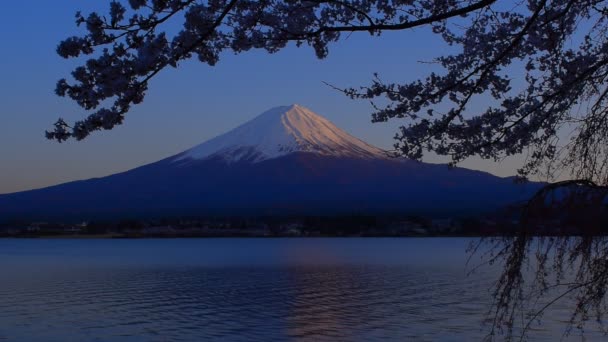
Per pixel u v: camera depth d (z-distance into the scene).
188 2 5.18
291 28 6.59
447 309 45.72
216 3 5.54
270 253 144.50
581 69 7.29
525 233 6.35
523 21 7.29
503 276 6.57
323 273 82.12
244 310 47.53
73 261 114.50
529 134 7.42
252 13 6.34
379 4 6.91
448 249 162.62
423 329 37.12
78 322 41.97
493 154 7.64
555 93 7.14
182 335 37.22
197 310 47.66
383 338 34.72
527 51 7.37
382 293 57.12
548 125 7.42
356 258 119.12
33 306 49.88
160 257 129.62
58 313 46.09
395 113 7.54
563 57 7.36
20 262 111.50
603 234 6.10
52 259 121.94
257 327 39.78
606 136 6.46
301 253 143.62
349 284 66.31
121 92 5.23
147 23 5.16
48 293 59.19
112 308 48.94
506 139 7.51
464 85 7.34
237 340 35.53
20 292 60.28
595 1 6.92
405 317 42.28
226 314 45.56
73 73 5.19
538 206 6.29
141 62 5.16
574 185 6.26
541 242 6.34
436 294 55.47
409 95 7.45
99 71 5.17
